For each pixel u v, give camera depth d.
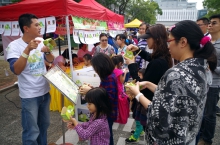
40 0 3.16
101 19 4.39
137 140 2.78
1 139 2.92
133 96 1.56
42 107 2.32
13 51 1.96
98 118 1.80
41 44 2.21
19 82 2.11
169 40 1.13
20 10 3.20
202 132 2.84
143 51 2.33
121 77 2.72
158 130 1.02
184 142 0.99
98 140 1.79
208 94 2.56
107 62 1.98
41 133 2.42
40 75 2.15
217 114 3.74
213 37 2.61
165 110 0.98
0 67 7.82
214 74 2.48
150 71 1.84
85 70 2.81
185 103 0.96
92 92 1.75
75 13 3.08
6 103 4.37
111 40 6.14
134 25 14.23
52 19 2.95
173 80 0.98
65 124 3.41
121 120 2.75
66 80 2.12
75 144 2.77
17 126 3.34
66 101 3.77
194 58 1.06
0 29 3.62
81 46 5.54
